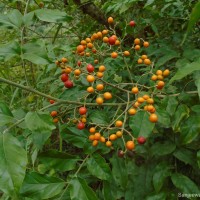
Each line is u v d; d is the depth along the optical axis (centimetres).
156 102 31
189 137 27
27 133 31
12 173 18
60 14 26
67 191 25
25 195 23
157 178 31
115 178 27
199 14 15
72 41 62
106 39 33
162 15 45
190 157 32
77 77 33
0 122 22
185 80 38
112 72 37
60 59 35
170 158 34
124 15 53
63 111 32
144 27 51
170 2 41
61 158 26
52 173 32
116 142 30
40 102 45
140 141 25
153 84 31
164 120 27
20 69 62
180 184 30
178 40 41
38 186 23
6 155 18
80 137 28
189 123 28
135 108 28
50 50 37
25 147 30
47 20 25
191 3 43
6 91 55
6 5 54
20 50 23
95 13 56
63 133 28
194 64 19
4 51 23
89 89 29
